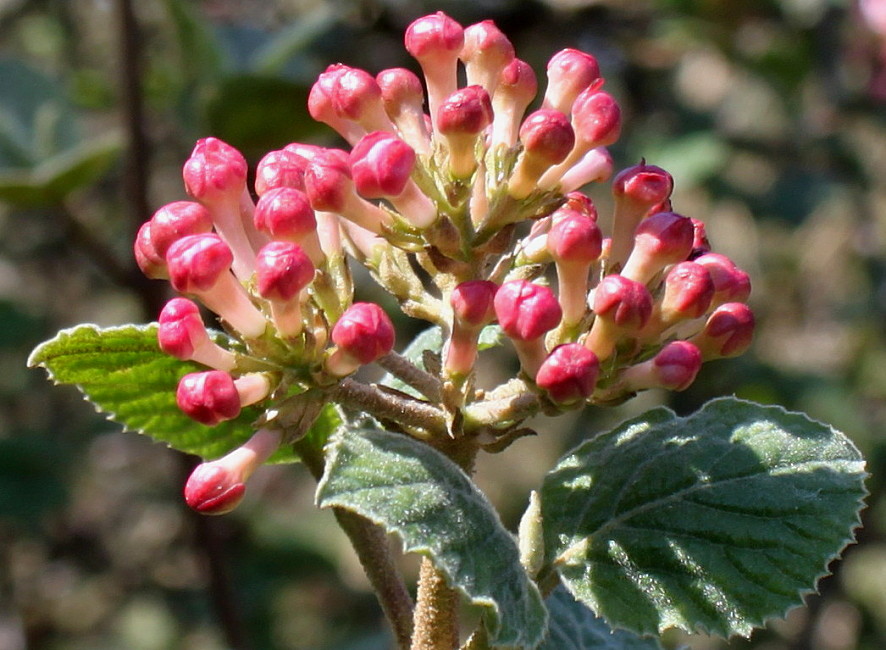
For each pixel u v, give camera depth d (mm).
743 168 473
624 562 180
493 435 175
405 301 178
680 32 440
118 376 194
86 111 402
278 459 203
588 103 177
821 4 453
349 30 388
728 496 181
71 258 479
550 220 184
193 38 331
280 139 313
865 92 463
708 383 434
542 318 164
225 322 171
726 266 179
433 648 182
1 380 466
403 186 168
